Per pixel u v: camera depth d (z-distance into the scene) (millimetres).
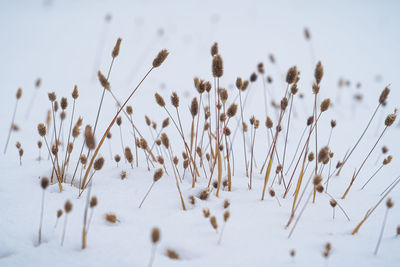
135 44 11039
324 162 1794
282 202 1883
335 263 1268
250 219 1643
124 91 5801
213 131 3145
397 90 5938
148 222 1578
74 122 3822
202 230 1505
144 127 3869
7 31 11516
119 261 1250
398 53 9664
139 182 2105
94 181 2072
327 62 8781
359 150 3127
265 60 9195
